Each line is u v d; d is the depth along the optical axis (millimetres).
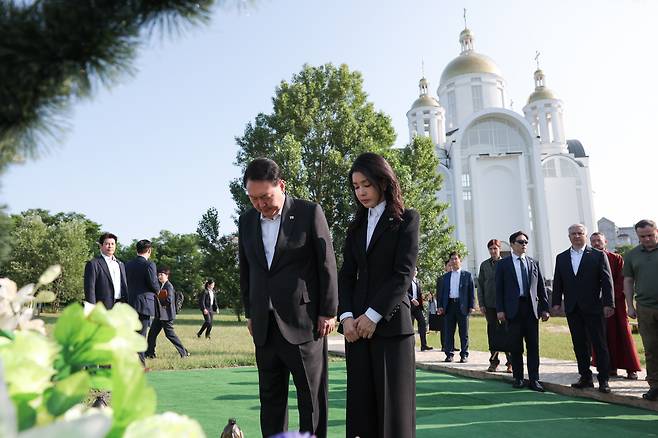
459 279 10242
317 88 32188
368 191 3264
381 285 3195
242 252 3812
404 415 3012
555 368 8641
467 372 8555
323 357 3600
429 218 27188
